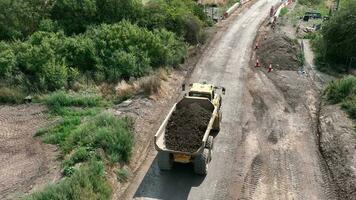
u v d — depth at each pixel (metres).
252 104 22.66
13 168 15.84
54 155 16.66
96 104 21.97
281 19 46.28
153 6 34.12
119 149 16.17
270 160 16.89
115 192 14.53
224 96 23.69
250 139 18.61
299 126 20.14
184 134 15.71
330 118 20.23
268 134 19.16
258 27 42.03
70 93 23.27
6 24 27.98
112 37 27.05
